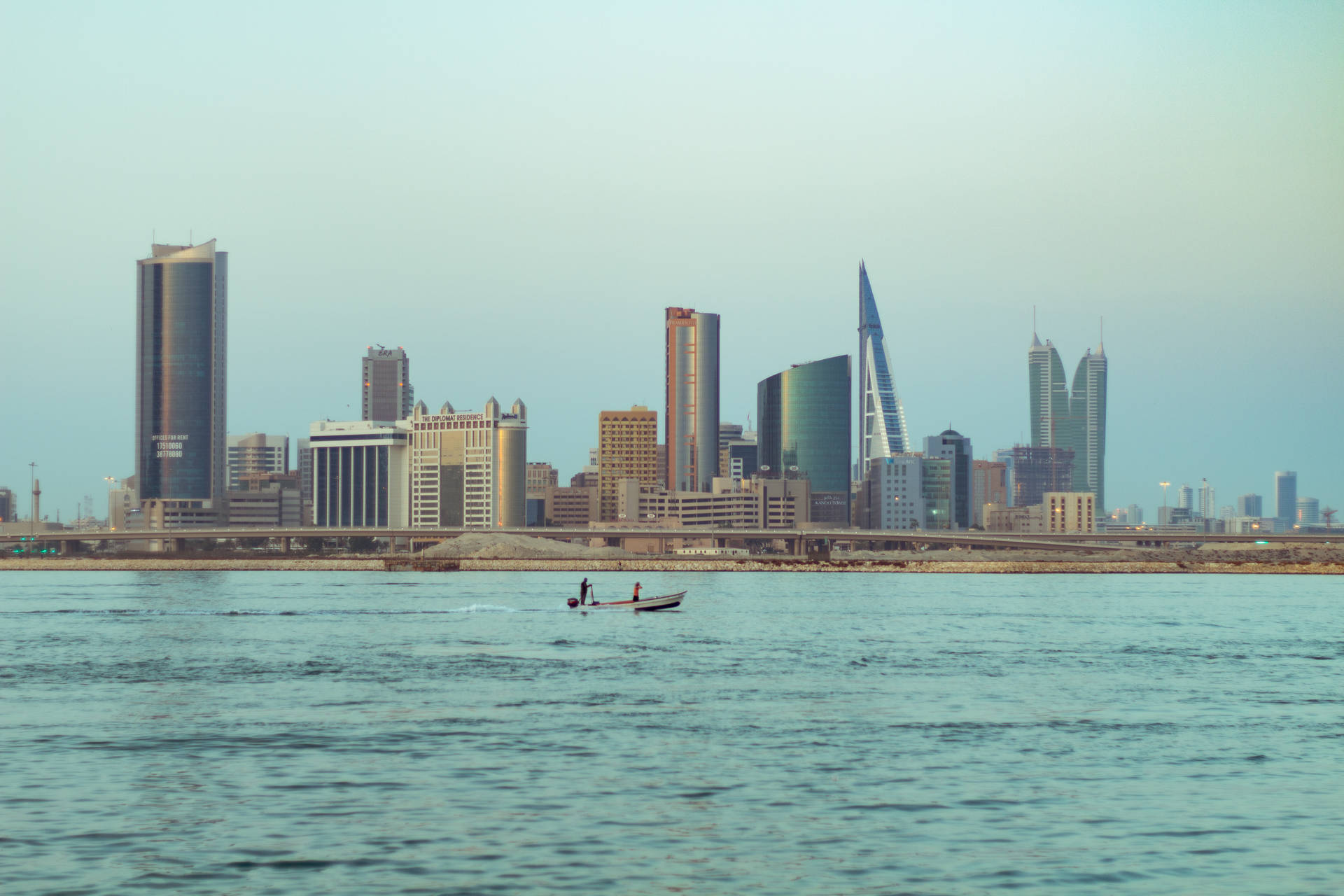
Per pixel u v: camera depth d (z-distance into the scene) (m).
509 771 72.19
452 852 55.06
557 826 59.53
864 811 62.72
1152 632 176.12
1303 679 118.25
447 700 101.31
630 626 183.75
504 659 133.62
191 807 63.22
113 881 50.88
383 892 49.62
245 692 106.56
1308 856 54.97
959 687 110.94
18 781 69.25
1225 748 80.31
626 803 64.25
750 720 91.06
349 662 131.62
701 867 52.94
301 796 65.69
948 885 50.78
